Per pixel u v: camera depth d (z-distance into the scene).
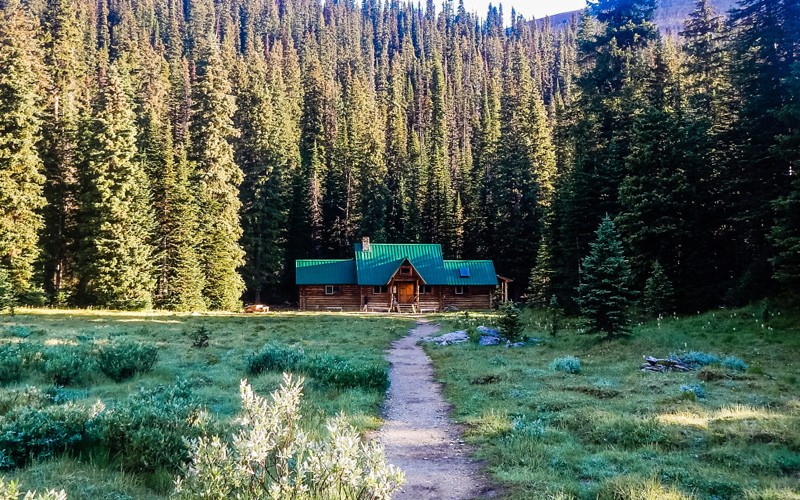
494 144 70.19
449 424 11.48
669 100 33.41
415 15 199.25
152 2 130.50
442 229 65.38
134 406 8.51
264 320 35.97
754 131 24.20
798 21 23.14
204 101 49.34
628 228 27.69
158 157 47.91
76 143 41.53
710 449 8.62
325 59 122.88
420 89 120.06
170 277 44.28
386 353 22.36
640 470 7.70
